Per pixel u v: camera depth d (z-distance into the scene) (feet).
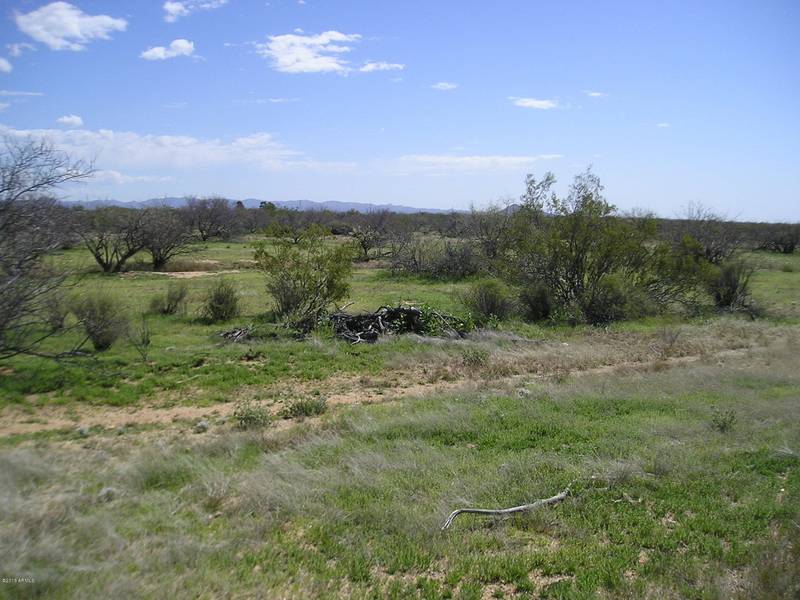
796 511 17.54
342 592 13.56
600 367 43.70
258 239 192.24
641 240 71.61
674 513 18.08
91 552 14.02
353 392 36.14
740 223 156.25
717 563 14.96
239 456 22.88
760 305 73.36
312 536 16.08
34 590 12.25
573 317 65.46
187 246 129.18
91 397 33.12
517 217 77.97
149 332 48.70
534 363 43.73
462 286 91.97
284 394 35.35
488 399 31.78
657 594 13.44
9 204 34.71
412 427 26.48
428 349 46.80
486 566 14.74
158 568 13.73
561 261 70.13
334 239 168.14
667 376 37.65
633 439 24.95
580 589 13.78
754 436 25.40
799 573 13.69
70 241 43.50
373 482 19.70
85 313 44.04
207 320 58.80
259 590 13.16
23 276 35.42
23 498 16.87
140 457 21.74
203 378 37.22
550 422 27.32
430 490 19.30
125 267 107.04
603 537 16.61
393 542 15.90
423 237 159.63
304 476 20.04
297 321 53.78
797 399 30.99
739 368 39.96
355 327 54.03
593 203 69.51
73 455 22.89
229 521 16.78
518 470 20.93
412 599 13.20
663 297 72.74
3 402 31.50
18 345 37.86
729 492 19.47
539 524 17.16
